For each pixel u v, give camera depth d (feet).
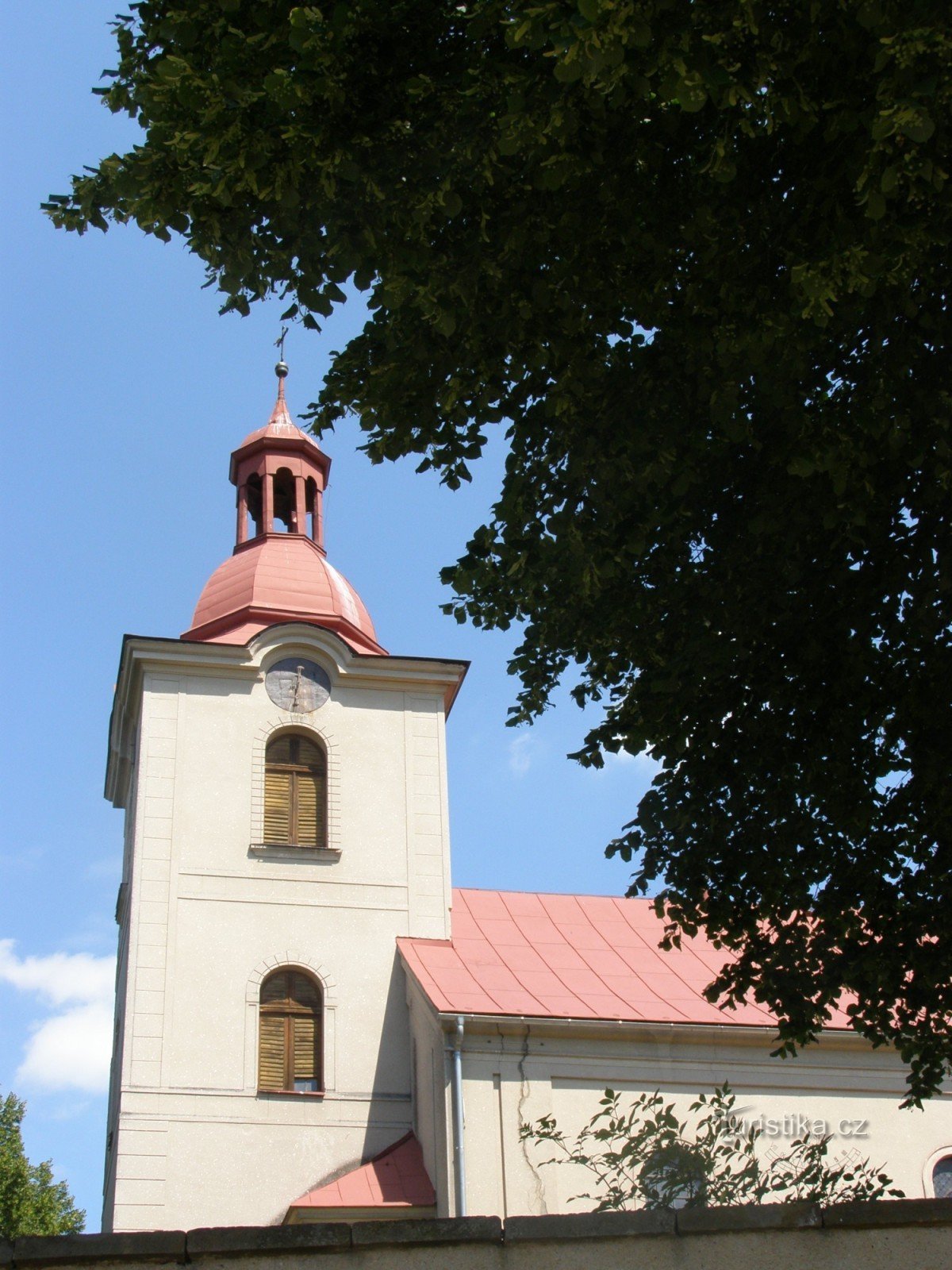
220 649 99.09
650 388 40.70
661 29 31.94
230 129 34.91
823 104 33.81
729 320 37.58
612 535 43.06
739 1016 86.99
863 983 45.91
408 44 35.65
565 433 41.81
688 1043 85.56
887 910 46.11
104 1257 26.13
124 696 101.71
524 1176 78.79
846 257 34.19
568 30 30.94
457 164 35.22
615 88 32.76
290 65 35.94
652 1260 26.96
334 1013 89.40
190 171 36.81
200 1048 86.43
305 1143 84.69
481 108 35.19
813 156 36.63
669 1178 33.30
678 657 44.45
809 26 32.86
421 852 96.27
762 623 44.11
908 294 37.45
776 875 46.55
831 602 43.98
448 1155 78.43
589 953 95.71
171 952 89.15
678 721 46.55
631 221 37.52
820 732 45.60
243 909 91.56
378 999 90.58
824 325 34.32
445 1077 80.53
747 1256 27.04
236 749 96.84
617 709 49.49
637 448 40.86
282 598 106.01
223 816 94.38
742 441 42.37
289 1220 81.66
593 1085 82.74
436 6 35.53
